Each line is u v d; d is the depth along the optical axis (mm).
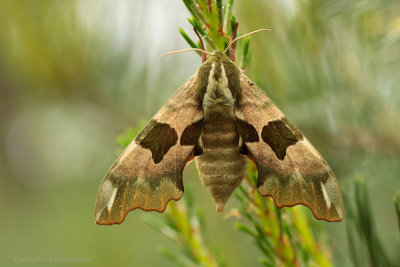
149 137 246
